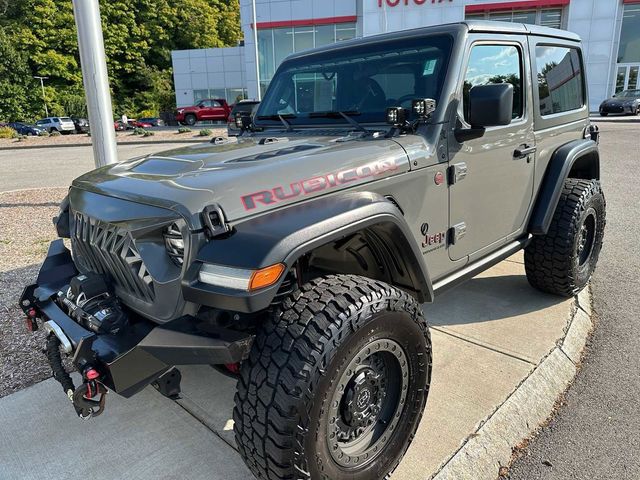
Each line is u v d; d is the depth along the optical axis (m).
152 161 2.54
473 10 28.34
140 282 2.09
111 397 2.96
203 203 1.91
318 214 2.02
